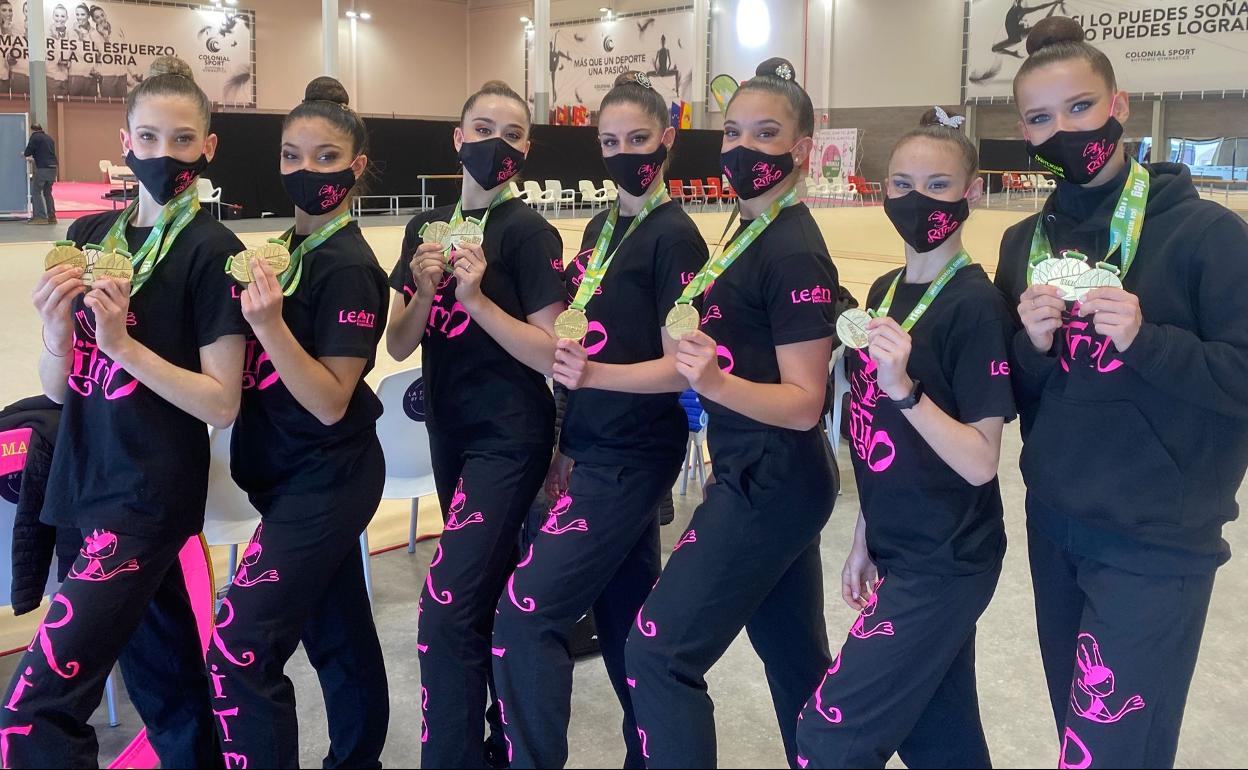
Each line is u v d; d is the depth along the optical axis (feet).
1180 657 6.01
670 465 7.80
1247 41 61.21
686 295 6.95
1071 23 6.43
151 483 7.01
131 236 7.41
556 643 7.45
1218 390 5.72
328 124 7.51
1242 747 8.93
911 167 6.54
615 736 9.23
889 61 76.84
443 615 7.69
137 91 7.06
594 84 92.68
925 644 6.47
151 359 6.75
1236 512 6.25
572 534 7.48
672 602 6.96
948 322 6.52
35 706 6.70
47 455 7.98
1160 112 65.05
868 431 6.83
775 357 7.16
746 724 9.43
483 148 7.93
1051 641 6.82
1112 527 6.15
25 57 79.97
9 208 51.88
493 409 8.06
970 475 6.29
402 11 97.30
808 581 7.82
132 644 8.00
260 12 89.04
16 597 7.95
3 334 24.27
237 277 6.85
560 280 8.11
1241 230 5.93
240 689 7.26
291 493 7.47
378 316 7.71
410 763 8.74
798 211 7.22
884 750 6.46
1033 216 7.03
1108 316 5.67
